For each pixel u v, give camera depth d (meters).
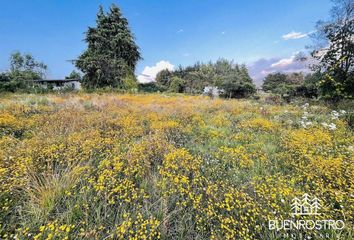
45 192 2.42
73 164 3.13
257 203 2.43
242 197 2.48
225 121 7.16
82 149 3.70
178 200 2.50
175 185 2.77
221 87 25.31
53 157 3.39
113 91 23.92
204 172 3.25
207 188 2.68
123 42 28.20
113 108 8.84
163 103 12.55
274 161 3.82
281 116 8.26
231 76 25.05
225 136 5.41
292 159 3.74
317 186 2.84
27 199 2.41
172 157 3.35
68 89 23.84
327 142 4.52
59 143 3.99
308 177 2.94
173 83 37.84
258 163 3.62
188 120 7.20
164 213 2.31
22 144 3.89
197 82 40.72
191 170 3.21
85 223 2.09
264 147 4.47
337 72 11.63
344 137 5.18
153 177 2.99
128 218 2.16
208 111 9.48
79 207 2.28
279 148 4.50
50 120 5.88
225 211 2.42
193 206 2.39
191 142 4.81
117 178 2.92
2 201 2.32
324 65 12.32
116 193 2.61
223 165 3.54
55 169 3.02
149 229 2.03
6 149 3.63
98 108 8.93
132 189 2.58
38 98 11.34
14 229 2.02
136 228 2.03
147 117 7.21
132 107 9.53
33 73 31.64
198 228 2.17
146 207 2.36
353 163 3.40
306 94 18.02
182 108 9.84
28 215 2.19
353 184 2.77
